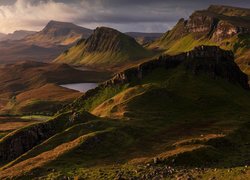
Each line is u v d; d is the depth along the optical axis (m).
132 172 74.81
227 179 61.94
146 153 90.75
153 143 99.56
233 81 174.38
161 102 139.00
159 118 123.38
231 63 180.75
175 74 168.62
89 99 186.00
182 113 131.88
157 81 167.50
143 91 149.38
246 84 183.25
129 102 136.88
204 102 141.62
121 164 82.38
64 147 93.56
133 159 86.06
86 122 110.31
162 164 82.31
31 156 94.50
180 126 116.88
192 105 138.75
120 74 183.00
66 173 76.62
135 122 116.06
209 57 176.62
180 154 86.06
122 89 174.25
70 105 188.88
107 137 97.88
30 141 111.56
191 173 72.06
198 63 173.12
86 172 76.19
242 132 111.44
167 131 110.94
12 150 110.00
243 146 100.81
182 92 150.50
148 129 110.94
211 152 90.06
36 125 114.75
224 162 85.56
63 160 85.56
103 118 119.69
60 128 114.31
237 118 126.75
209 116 129.75
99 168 79.12
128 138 100.69
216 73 171.75
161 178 69.69
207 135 105.19
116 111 133.25
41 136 112.88
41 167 81.44
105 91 182.62
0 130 176.50
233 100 148.38
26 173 78.69
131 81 176.25
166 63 179.50
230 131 109.56
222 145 98.56
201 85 157.88
